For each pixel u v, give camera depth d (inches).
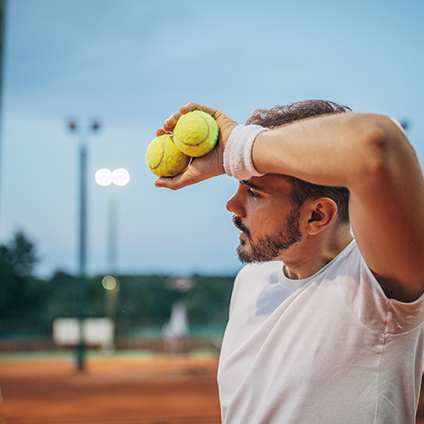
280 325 40.8
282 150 31.6
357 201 29.8
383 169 27.5
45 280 1503.4
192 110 38.5
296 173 31.4
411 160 28.7
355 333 36.1
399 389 35.9
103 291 1483.8
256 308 47.1
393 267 31.6
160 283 1499.8
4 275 1465.3
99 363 739.4
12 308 1451.8
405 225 28.9
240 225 42.1
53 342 911.7
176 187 40.4
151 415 329.4
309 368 37.0
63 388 459.5
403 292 33.5
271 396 38.5
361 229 31.0
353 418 35.2
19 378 545.3
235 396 41.9
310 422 36.1
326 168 29.6
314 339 37.7
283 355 39.2
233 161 34.5
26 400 390.3
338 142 28.9
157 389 452.1
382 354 35.4
